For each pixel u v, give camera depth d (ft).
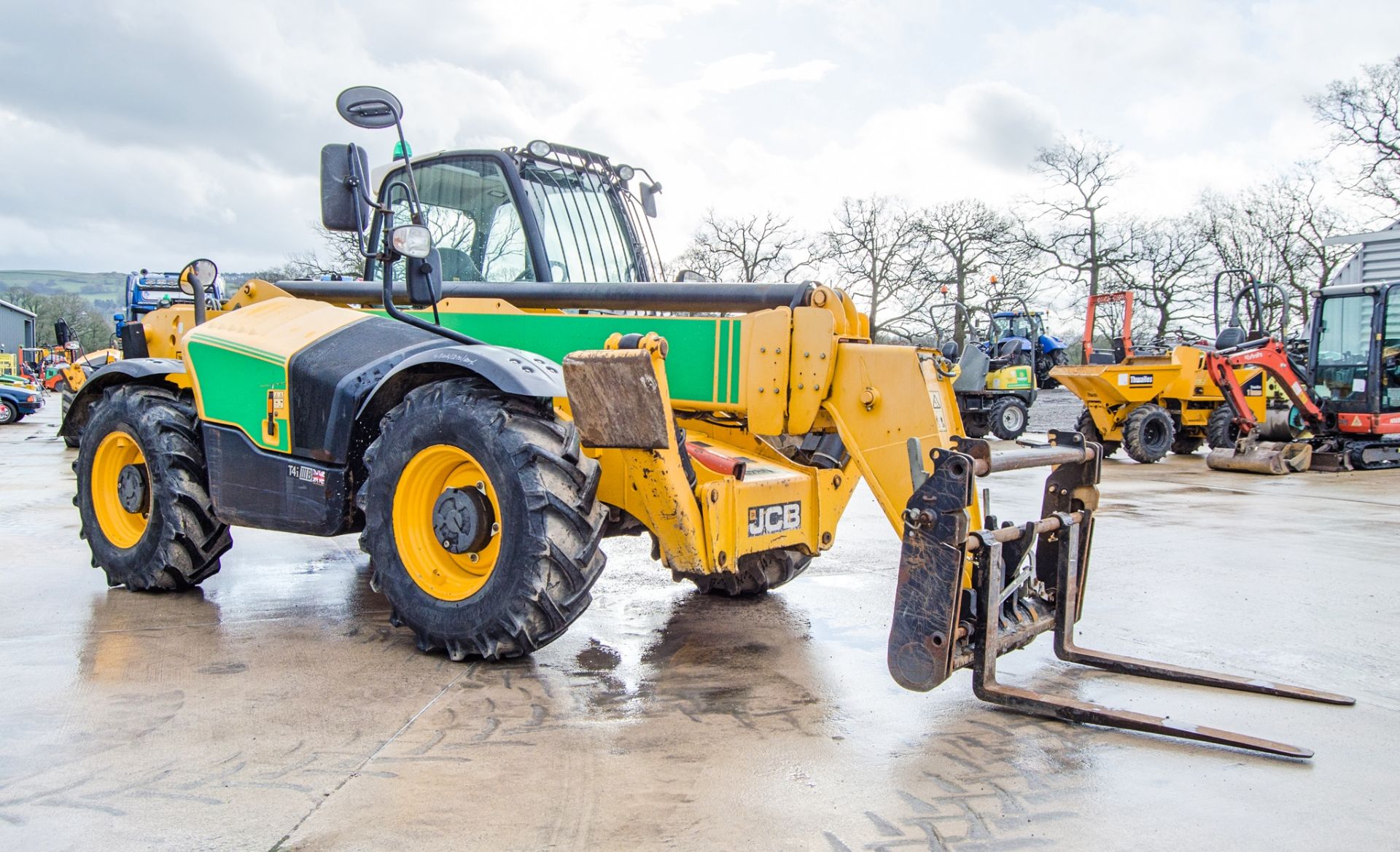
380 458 11.64
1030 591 11.39
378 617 13.47
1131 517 24.98
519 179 15.21
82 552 18.29
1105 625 13.97
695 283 13.01
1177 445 47.55
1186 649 12.77
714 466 11.91
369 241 15.10
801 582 16.37
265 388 13.01
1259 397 44.11
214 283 15.70
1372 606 15.20
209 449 13.83
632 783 8.24
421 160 16.16
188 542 14.26
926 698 10.55
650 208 17.60
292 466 12.80
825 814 7.74
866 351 11.76
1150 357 45.37
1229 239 108.68
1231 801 8.16
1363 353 38.45
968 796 8.14
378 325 13.29
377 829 7.34
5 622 13.12
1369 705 10.69
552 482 10.64
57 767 8.38
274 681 10.71
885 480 11.72
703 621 13.74
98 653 11.72
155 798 7.81
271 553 18.35
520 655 11.47
